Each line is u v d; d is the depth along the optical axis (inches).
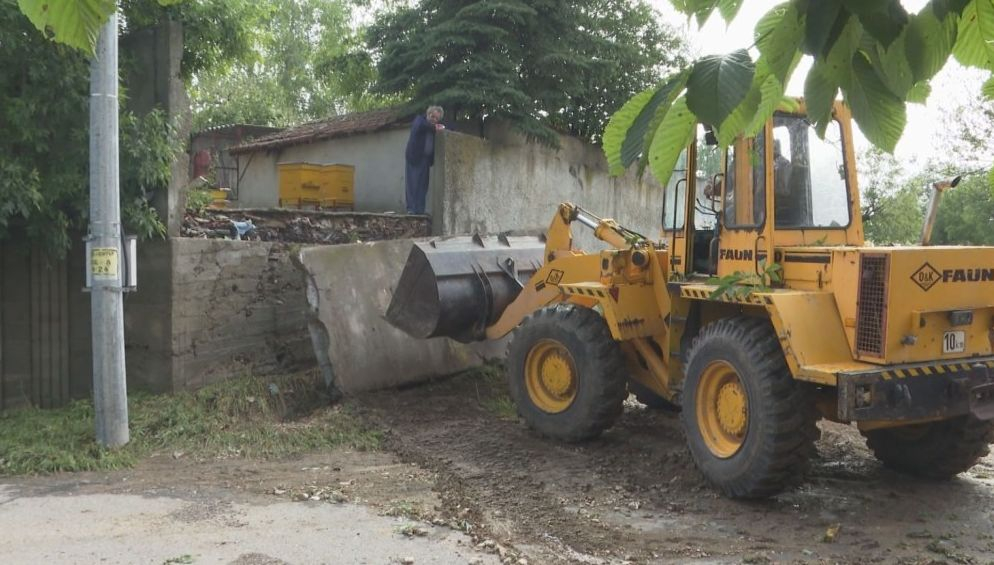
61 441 275.0
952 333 214.7
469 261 337.7
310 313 331.6
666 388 275.0
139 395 316.5
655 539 199.3
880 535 203.2
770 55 55.8
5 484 242.2
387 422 309.7
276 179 588.4
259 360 348.5
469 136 475.8
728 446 234.1
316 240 403.9
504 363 392.8
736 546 195.0
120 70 323.3
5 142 290.5
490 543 191.3
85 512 215.3
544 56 507.2
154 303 319.0
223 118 1027.9
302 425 301.1
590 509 221.3
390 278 362.0
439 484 240.4
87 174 303.4
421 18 533.0
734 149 245.1
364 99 689.0
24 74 291.4
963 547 195.0
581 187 568.1
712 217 265.6
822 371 203.6
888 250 207.9
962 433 235.9
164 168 313.0
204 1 343.6
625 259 281.0
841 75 56.6
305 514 213.5
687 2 56.7
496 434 299.4
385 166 522.6
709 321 267.7
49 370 323.0
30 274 319.0
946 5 54.3
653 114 53.4
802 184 244.2
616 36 562.6
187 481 245.1
